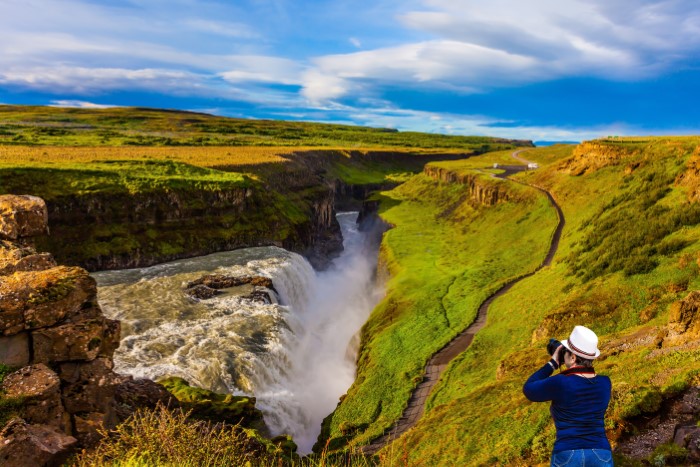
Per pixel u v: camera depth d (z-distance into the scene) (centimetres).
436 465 1725
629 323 2656
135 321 4247
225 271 5962
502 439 1641
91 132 17050
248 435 1598
